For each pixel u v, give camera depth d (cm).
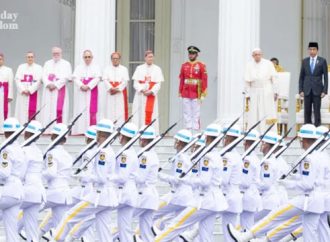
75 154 7556
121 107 8119
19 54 9862
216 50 9788
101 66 8281
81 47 8300
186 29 9844
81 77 8131
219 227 6856
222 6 8262
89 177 5841
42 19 9894
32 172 5838
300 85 8112
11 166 5656
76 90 8162
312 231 5872
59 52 8169
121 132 5947
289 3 9812
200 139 6216
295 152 7694
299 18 9825
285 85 8512
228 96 8219
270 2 9806
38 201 5828
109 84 8094
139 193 5944
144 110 8169
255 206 6156
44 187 6194
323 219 5944
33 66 8225
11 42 9850
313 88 8062
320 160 5812
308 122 8112
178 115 9831
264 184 6175
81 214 5862
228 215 6062
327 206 5862
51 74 8144
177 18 9831
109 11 8319
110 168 5838
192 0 9825
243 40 8238
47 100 8138
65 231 5881
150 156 5928
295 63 9825
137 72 8212
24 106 8200
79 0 8300
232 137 6100
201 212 5875
